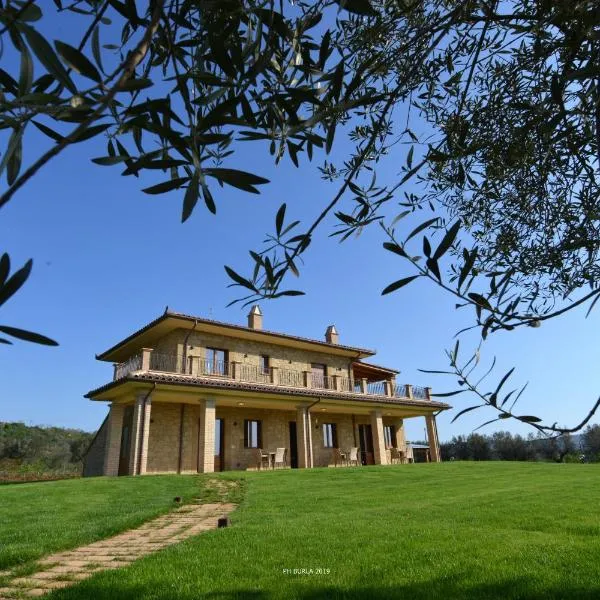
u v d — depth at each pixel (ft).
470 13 4.64
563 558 14.55
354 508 28.14
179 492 35.40
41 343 2.00
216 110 3.11
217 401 57.00
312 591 12.34
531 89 5.96
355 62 5.93
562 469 50.67
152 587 13.07
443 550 16.05
